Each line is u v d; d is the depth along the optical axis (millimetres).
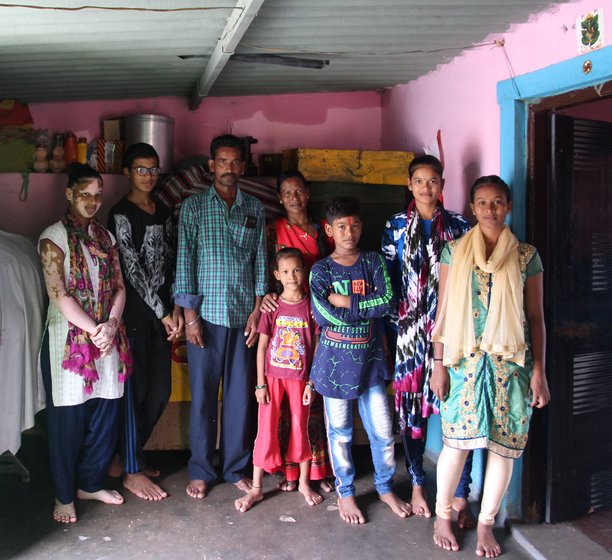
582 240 2924
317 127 4617
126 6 2611
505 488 2711
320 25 2957
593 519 3039
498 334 2570
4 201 3738
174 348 3600
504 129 2963
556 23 2654
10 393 2857
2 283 2842
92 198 2979
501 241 2615
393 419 3627
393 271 3168
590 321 2973
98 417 3115
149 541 2871
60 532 2941
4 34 2943
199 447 3324
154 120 4027
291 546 2836
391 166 3738
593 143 2926
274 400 3223
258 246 3348
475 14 2752
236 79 4059
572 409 2977
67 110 4371
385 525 3020
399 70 3832
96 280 3010
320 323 3029
